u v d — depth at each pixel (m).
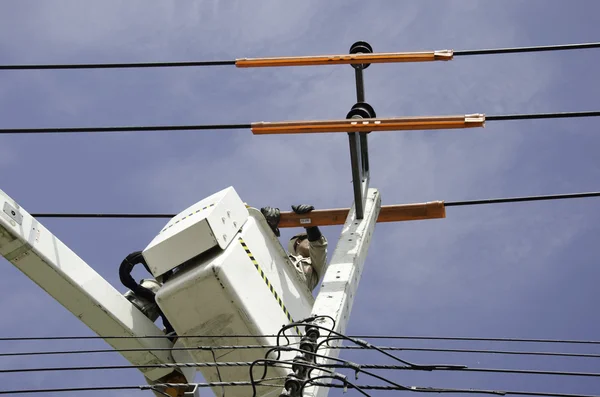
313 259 10.65
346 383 7.09
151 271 8.67
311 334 7.57
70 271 8.80
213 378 8.58
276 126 9.47
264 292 8.80
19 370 7.64
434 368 7.39
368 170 10.27
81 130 10.04
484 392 7.16
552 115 9.46
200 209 8.97
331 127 9.33
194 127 9.80
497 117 9.38
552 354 8.03
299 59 10.16
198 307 8.51
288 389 7.13
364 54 10.06
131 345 9.09
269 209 10.19
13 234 8.50
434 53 10.08
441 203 10.46
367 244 9.47
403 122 9.20
